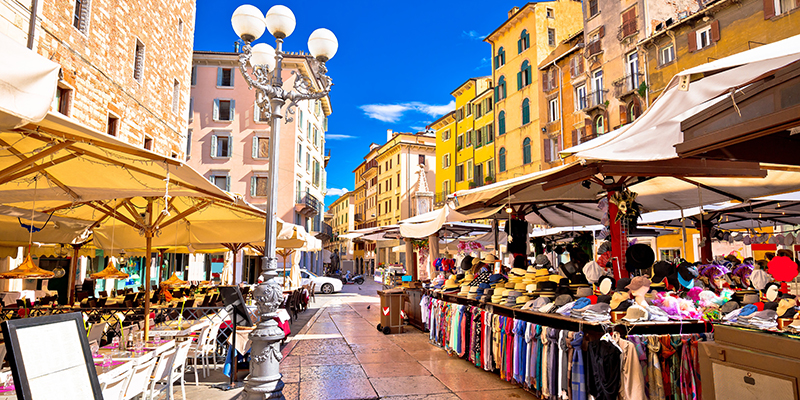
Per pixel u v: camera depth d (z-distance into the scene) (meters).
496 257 9.59
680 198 8.44
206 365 7.41
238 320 7.03
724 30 17.19
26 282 13.27
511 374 6.20
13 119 2.05
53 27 10.20
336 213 92.56
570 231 14.48
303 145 37.16
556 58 26.78
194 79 33.69
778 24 15.52
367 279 56.56
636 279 4.80
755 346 3.24
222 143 33.75
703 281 7.39
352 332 11.53
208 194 5.97
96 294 15.94
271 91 5.49
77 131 3.38
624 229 5.90
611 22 22.91
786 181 6.69
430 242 13.19
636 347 4.44
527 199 8.39
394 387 6.30
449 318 8.56
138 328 7.09
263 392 5.00
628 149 4.58
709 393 3.51
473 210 9.15
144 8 15.18
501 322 6.48
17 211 6.48
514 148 31.16
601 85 23.86
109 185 5.69
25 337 2.21
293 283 18.41
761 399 3.12
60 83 10.52
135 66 15.01
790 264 4.84
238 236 9.79
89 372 2.53
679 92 3.14
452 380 6.65
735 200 8.21
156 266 21.33
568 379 4.95
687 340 4.47
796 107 2.25
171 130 17.66
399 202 53.59
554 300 6.13
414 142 54.34
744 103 2.61
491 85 37.97
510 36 32.06
